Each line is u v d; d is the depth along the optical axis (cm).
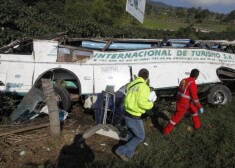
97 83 908
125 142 725
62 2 4872
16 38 1444
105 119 765
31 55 889
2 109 832
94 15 4684
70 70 897
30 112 779
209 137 772
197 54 990
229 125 843
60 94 862
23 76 882
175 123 770
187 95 766
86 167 610
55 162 635
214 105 996
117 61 925
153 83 944
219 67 1012
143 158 655
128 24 4384
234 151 698
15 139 701
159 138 759
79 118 870
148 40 1021
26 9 2139
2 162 616
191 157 673
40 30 1770
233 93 1169
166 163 639
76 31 2100
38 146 685
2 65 879
